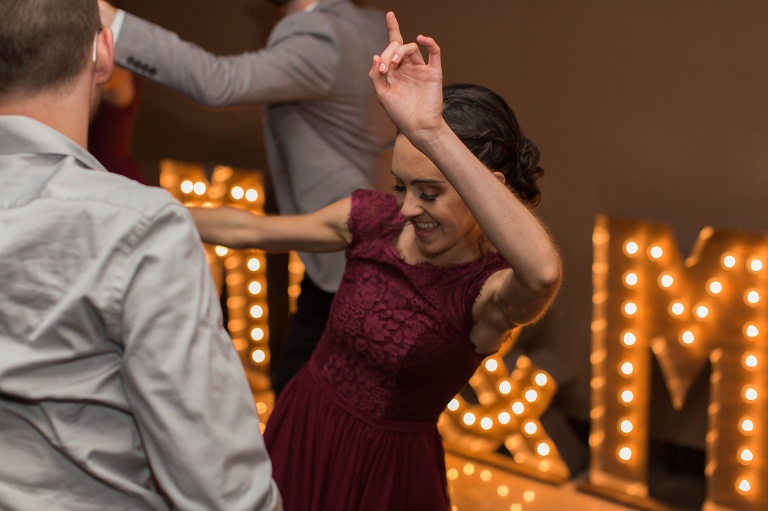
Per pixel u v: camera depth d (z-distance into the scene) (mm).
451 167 1163
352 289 1581
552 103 3098
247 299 3680
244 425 986
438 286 1495
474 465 3156
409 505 1603
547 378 3033
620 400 2908
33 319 934
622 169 2996
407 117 1158
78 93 1039
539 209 3186
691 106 2832
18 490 962
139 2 4129
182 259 956
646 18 2863
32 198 963
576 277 3154
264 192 3775
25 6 986
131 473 1018
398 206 1489
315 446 1633
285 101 2305
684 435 2986
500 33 3154
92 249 936
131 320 933
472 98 1435
